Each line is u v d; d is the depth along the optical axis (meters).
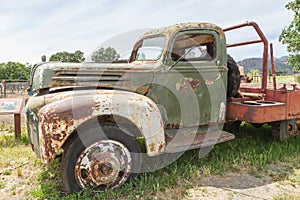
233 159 3.57
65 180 2.61
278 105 3.90
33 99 2.97
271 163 3.58
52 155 2.49
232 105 3.92
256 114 3.66
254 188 2.90
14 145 4.53
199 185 2.95
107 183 2.74
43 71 2.96
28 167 3.51
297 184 3.00
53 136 2.49
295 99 4.14
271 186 2.95
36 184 3.03
